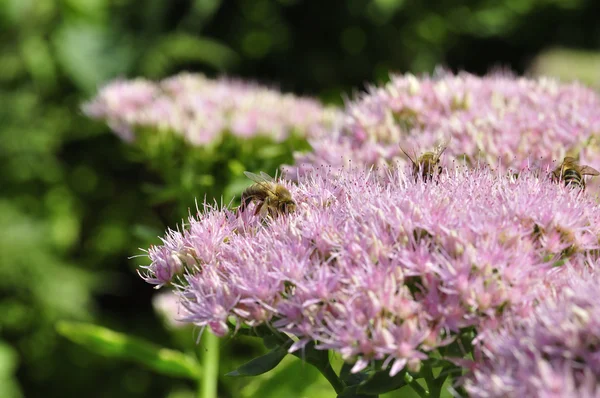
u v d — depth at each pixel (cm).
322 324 41
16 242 93
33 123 99
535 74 111
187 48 105
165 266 43
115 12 104
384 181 46
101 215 103
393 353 40
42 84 100
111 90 59
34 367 96
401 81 52
